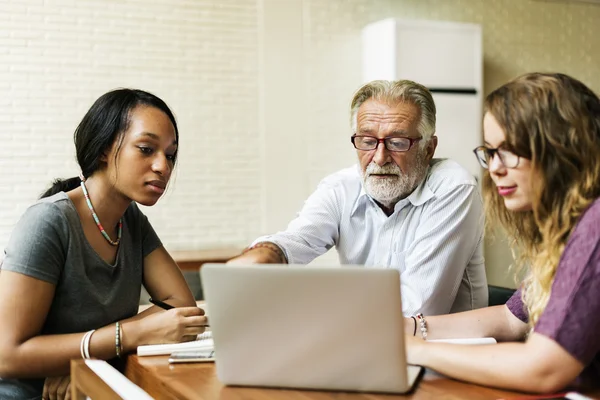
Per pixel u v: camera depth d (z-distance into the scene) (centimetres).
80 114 572
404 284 242
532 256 164
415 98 242
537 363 133
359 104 247
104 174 201
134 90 206
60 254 190
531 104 144
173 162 208
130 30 584
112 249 208
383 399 134
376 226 255
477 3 691
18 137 556
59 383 188
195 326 184
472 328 187
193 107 604
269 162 624
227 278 136
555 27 726
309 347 137
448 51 614
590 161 142
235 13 612
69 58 568
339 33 641
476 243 250
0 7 550
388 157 239
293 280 133
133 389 145
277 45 623
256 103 622
